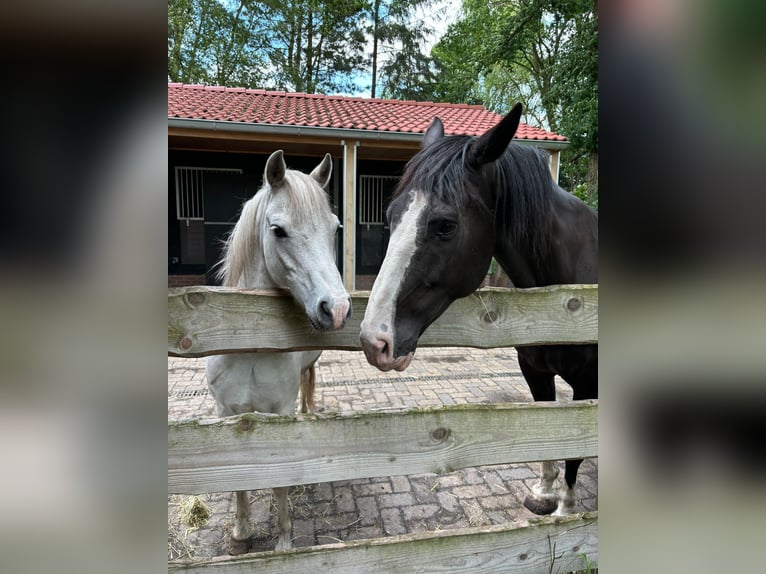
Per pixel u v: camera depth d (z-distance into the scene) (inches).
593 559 51.0
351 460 43.4
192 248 283.4
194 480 39.7
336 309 45.6
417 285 42.9
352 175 247.9
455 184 44.4
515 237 54.6
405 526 80.2
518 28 431.5
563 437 49.5
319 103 330.6
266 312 45.0
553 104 375.6
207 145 257.6
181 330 40.9
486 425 46.9
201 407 129.5
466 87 621.6
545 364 69.9
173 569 39.4
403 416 44.3
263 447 41.0
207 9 514.3
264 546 73.6
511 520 82.3
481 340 48.4
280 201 55.2
